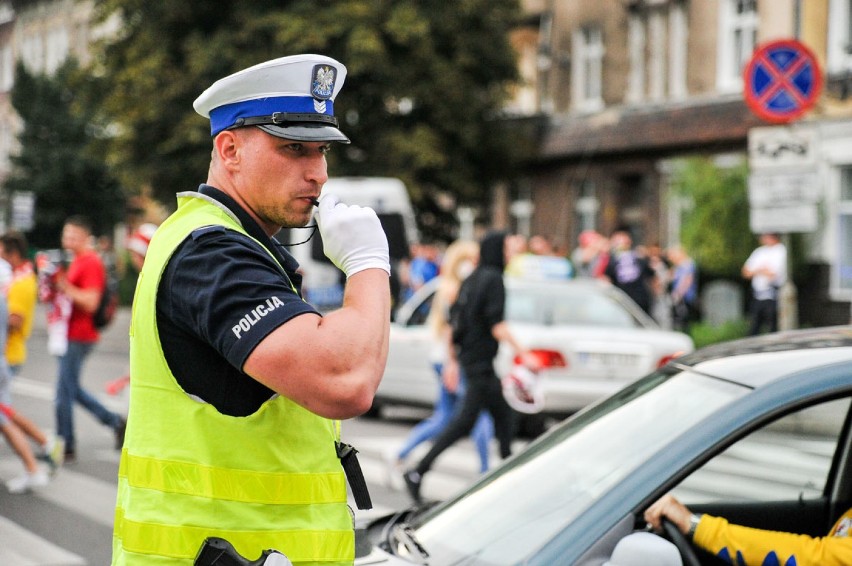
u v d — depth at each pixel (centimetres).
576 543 358
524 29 3653
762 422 373
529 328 1378
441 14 3244
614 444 409
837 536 421
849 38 2630
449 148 3325
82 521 934
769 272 2045
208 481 276
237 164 292
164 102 3219
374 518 455
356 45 3055
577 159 3441
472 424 1016
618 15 3338
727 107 2934
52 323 1209
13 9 6575
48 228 4841
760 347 424
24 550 836
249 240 283
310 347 265
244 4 3148
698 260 2450
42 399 1716
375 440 1381
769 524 451
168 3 3197
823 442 448
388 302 284
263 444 280
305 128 288
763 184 1295
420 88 3183
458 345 1027
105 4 3344
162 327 278
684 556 371
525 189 3697
